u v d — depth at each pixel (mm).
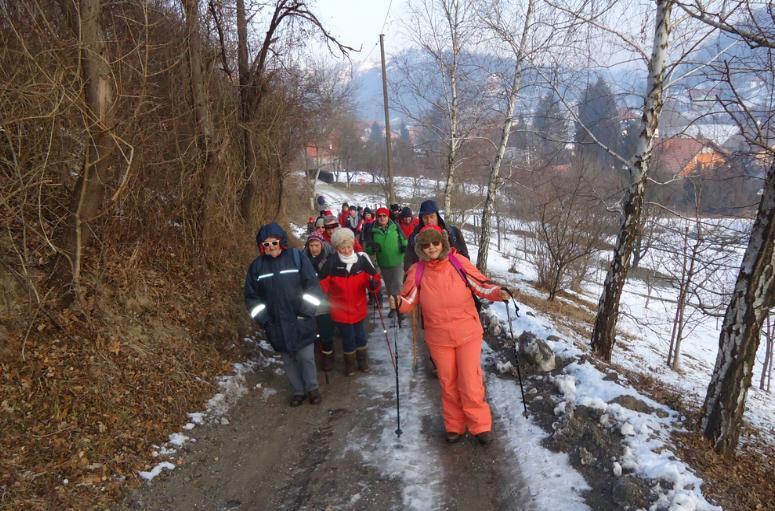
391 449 3895
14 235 4258
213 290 6617
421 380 5273
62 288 4270
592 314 16219
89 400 3789
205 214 6750
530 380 4805
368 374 5586
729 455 3713
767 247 3590
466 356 3725
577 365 4836
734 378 3697
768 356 15430
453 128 13789
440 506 3199
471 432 3824
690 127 5941
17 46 4090
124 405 3963
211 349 5449
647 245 11930
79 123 4316
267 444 4102
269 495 3402
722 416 3732
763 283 3602
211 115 7016
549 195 14969
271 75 9719
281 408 4777
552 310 13609
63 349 4023
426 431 4141
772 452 4465
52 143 4488
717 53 5137
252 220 10500
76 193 4211
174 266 6293
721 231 7938
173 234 6539
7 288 4020
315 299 4590
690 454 3533
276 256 4582
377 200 48594
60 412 3574
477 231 34875
